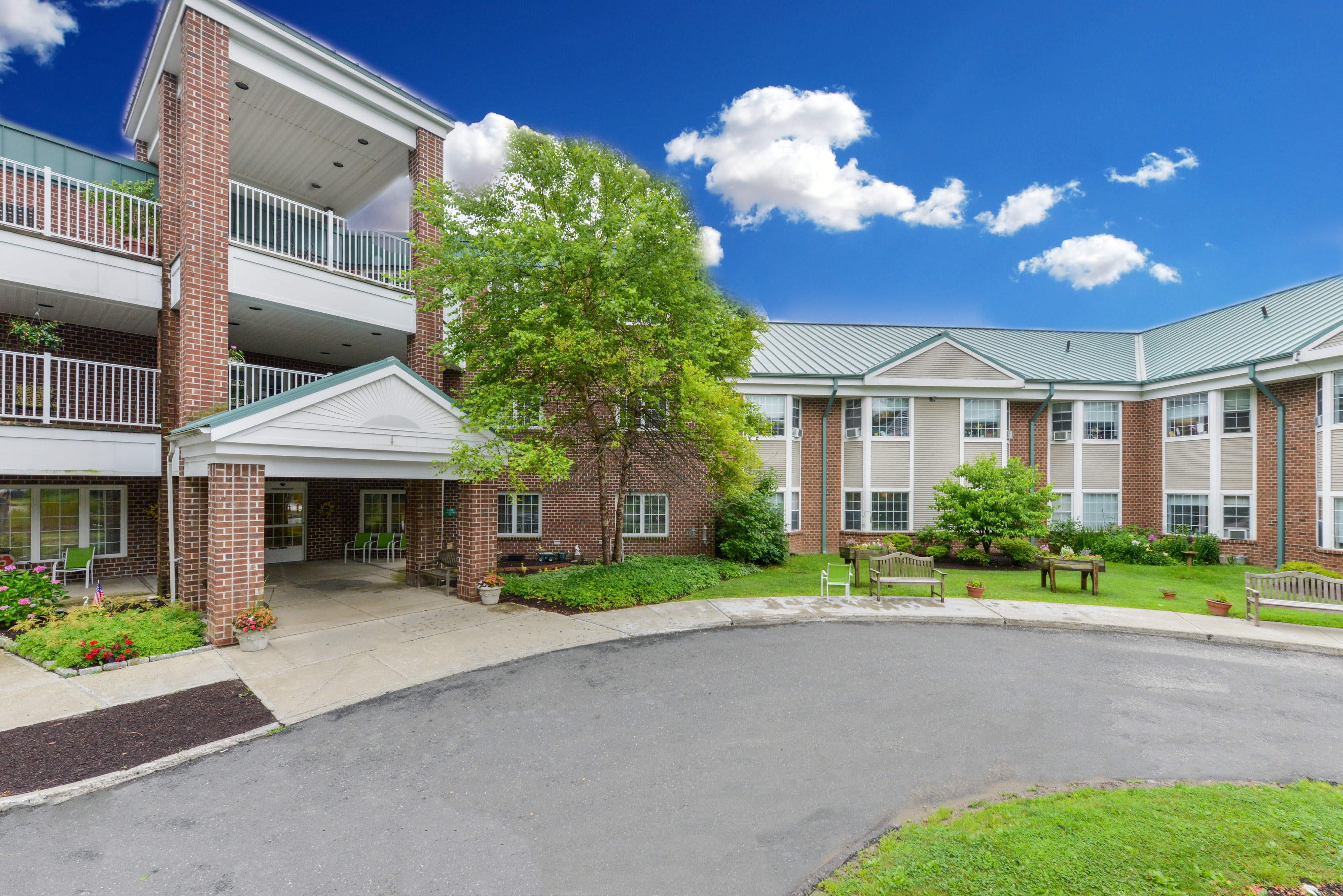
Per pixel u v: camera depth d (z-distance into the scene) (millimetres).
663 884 3729
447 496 15891
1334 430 14602
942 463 19141
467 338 11352
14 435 10125
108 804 4648
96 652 7512
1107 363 21094
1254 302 20406
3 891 3652
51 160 11797
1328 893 3490
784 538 16625
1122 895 3459
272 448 8852
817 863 3926
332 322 12250
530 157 10805
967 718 6309
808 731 5965
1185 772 5215
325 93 11742
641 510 17562
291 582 13719
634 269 10523
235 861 3971
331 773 5156
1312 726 6195
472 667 7805
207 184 10047
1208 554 16688
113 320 12422
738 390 18516
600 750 5566
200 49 10016
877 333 23656
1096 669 7922
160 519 11430
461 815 4516
